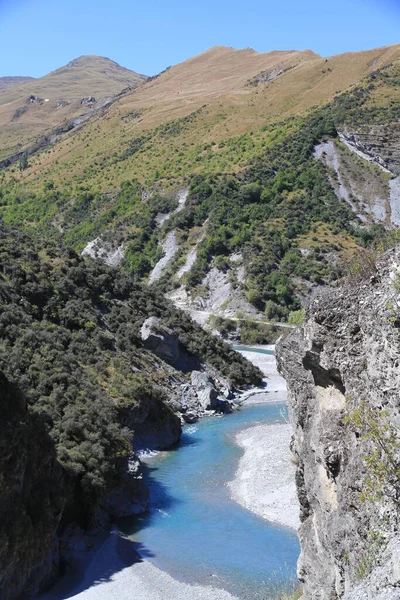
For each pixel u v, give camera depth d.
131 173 167.12
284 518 35.28
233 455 47.84
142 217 136.00
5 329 46.62
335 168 137.12
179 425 52.59
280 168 139.12
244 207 127.38
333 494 14.94
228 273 112.06
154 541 33.22
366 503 12.61
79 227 145.12
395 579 10.11
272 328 95.88
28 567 28.12
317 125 152.38
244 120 188.12
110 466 36.81
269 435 52.34
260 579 28.33
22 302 54.03
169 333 63.22
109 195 155.88
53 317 55.53
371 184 131.38
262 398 66.81
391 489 11.84
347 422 13.93
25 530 27.95
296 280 106.00
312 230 118.94
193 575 29.27
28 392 39.59
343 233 117.75
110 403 45.06
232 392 66.25
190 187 139.50
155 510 37.50
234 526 34.66
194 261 117.69
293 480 40.62
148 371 58.75
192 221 129.88
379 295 13.35
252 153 152.12
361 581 11.25
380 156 136.50
